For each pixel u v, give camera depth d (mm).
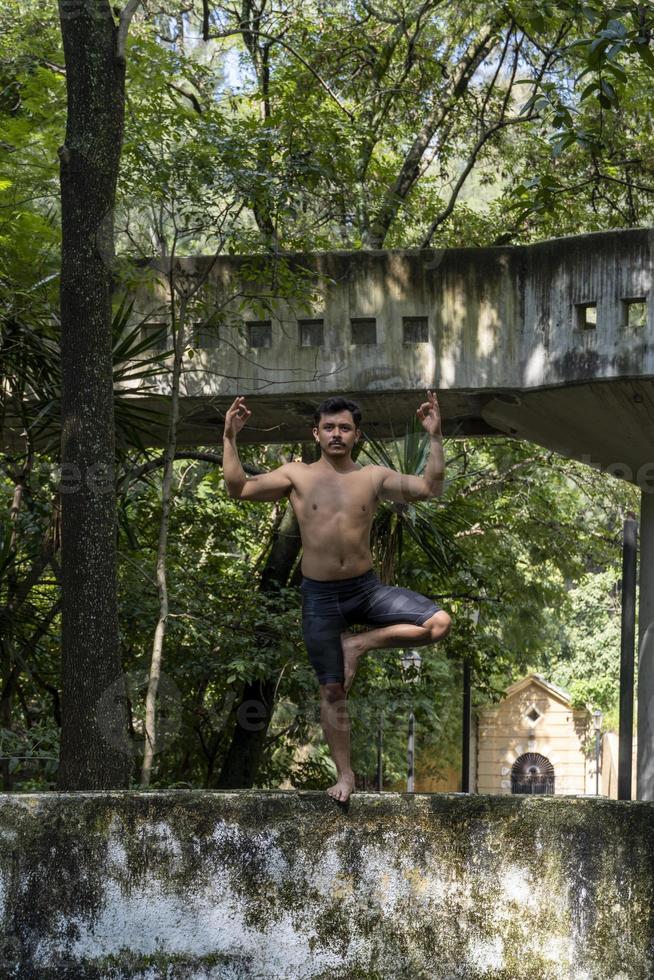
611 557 17016
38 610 9727
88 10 6477
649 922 4133
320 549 4293
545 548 16328
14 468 10164
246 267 9000
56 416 8469
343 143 10141
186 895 4332
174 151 8602
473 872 4312
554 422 9570
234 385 9305
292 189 9219
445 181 15117
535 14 9133
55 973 4277
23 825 4340
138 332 8773
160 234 8859
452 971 4277
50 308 8156
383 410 9820
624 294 8633
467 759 12664
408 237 14641
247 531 13234
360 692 11555
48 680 10883
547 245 8977
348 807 4363
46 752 9242
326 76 12984
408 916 4320
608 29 6879
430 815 4352
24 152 8352
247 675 9961
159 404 9445
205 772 13312
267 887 4336
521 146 13844
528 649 17641
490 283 9117
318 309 9273
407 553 12172
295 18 12961
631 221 13078
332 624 4312
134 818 4359
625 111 12516
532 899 4262
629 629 8609
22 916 4301
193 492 12883
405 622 4270
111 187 6516
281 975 4305
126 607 10156
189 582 11148
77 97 6480
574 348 8789
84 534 6332
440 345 9148
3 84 9859
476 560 13719
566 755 29203
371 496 4316
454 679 17188
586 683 28688
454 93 13414
